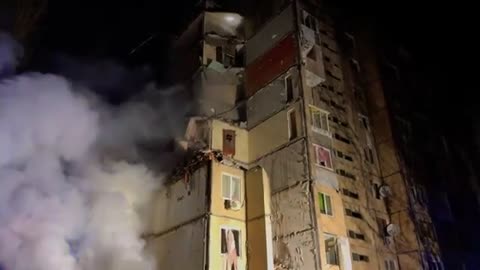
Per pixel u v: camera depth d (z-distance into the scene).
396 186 26.38
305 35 25.92
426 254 24.19
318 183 21.05
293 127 23.30
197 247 18.91
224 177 20.52
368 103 30.55
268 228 18.94
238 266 18.61
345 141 25.53
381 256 23.16
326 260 18.91
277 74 25.84
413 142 30.25
